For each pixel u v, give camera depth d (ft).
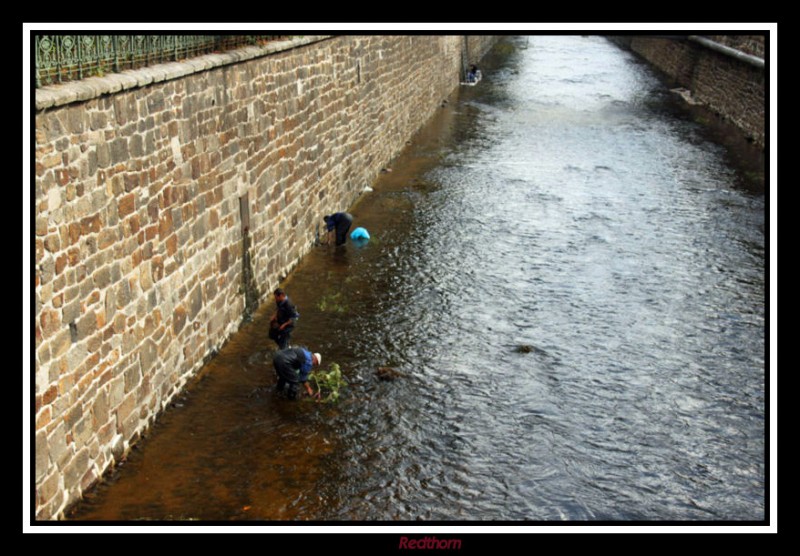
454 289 68.28
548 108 157.89
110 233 39.45
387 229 83.56
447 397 50.52
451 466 43.42
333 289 66.95
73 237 36.09
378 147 104.58
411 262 74.23
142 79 41.47
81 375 37.19
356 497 40.14
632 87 186.29
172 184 46.16
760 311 65.82
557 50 260.01
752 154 121.29
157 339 45.19
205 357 52.29
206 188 51.01
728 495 42.09
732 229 86.38
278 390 49.70
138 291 42.63
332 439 45.09
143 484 39.86
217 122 52.01
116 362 40.55
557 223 87.35
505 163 114.01
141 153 42.32
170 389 47.26
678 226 87.15
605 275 72.69
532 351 57.36
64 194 35.22
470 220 87.56
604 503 41.09
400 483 41.63
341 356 55.16
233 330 57.00
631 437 47.24
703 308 66.18
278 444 44.27
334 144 82.33
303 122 70.90
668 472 44.04
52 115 34.12
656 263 76.02
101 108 38.17
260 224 61.26
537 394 51.47
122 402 41.37
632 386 53.21
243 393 49.44
